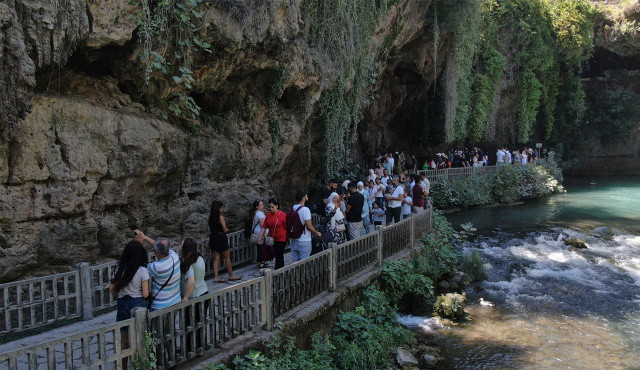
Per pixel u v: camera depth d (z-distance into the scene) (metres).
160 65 7.81
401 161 25.47
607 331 9.56
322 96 14.00
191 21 8.32
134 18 7.36
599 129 38.28
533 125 35.56
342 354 7.17
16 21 5.96
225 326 5.95
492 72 28.50
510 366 8.05
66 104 7.37
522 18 30.33
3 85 5.96
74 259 7.75
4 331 5.83
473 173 25.55
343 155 15.72
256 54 10.38
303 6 11.79
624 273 13.59
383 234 10.12
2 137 6.32
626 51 35.00
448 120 24.36
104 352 4.49
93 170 7.79
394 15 17.48
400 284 9.81
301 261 7.26
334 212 8.89
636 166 39.41
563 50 33.59
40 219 7.21
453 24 21.11
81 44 7.15
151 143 8.73
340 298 8.02
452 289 12.05
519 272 13.68
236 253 9.93
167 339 5.11
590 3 34.78
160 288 5.36
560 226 19.50
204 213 10.45
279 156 13.08
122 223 8.61
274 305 6.65
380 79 19.91
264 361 5.88
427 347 8.63
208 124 10.77
